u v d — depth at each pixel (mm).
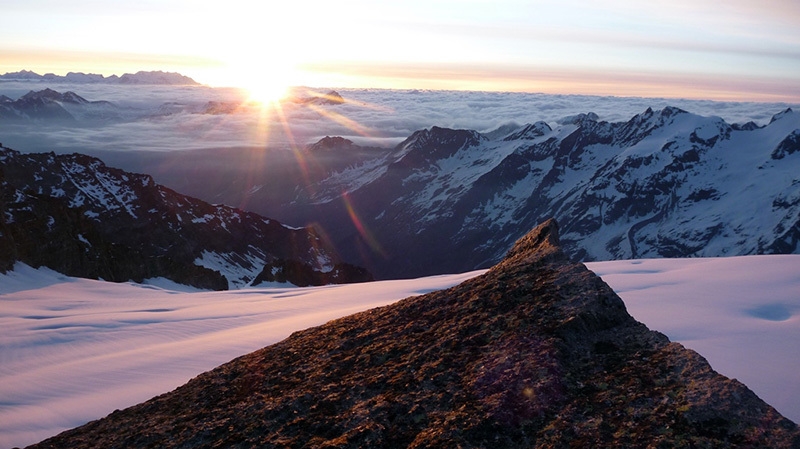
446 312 12250
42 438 19312
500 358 9406
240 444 9375
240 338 30891
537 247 14148
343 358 11766
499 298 11641
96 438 11523
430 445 7969
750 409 7125
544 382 8531
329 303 44719
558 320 9961
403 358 10734
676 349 8641
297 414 9875
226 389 12148
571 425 7707
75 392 24203
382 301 42188
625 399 7875
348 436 8695
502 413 8164
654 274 34719
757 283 28484
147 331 38875
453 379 9422
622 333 9562
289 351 13523
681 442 6922
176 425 10867
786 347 17969
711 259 39312
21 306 59031
